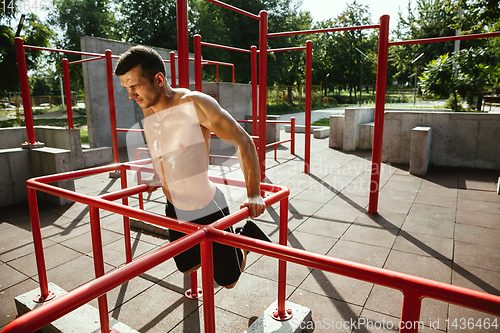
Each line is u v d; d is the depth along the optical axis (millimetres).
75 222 4062
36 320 674
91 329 1943
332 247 3186
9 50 21000
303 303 2305
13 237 3639
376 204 4090
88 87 9977
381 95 3822
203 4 22938
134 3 22906
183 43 2572
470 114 6621
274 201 1580
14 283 2699
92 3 25484
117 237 3568
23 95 5105
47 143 7812
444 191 5082
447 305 2242
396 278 846
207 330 1260
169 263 2980
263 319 1981
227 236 1142
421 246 3172
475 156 6707
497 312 718
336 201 4664
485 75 14406
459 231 3516
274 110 25969
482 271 2691
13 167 4902
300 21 30734
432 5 35438
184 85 2633
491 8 17125
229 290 2484
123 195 1901
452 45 34875
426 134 5988
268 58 26438
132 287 2574
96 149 7855
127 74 1303
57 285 2609
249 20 25594
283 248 1043
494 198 4684
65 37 25938
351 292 2430
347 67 39969
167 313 2242
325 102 31656
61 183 4785
